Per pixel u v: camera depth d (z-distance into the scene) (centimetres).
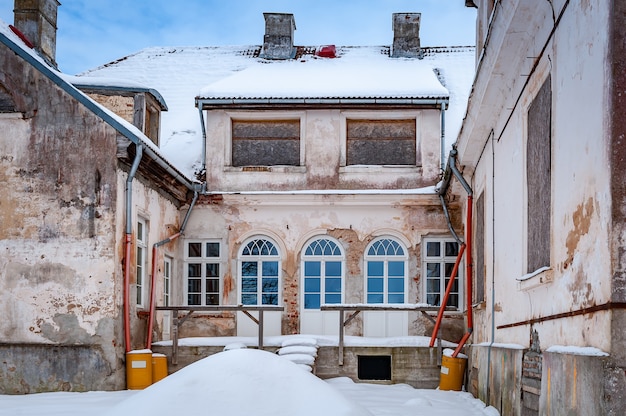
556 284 668
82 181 1292
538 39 770
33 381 1257
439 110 1684
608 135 517
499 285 1047
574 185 607
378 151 1708
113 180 1288
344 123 1698
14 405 1071
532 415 756
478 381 1179
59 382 1255
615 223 508
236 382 496
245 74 1798
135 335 1372
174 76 2027
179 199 1662
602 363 501
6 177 1305
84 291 1269
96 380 1252
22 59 1322
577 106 600
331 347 1427
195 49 2172
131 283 1356
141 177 1423
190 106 1906
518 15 760
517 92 902
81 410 1009
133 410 480
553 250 679
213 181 1697
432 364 1409
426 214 1678
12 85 1317
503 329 1003
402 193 1650
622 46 514
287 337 1467
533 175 809
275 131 1728
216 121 1712
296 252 1688
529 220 830
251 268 1698
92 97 1573
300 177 1691
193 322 1680
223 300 1681
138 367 1283
